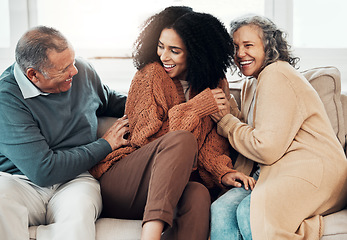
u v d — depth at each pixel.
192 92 1.92
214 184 1.95
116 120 2.13
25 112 1.73
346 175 1.73
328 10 2.72
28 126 1.71
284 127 1.69
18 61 1.72
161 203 1.50
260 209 1.58
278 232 1.53
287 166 1.69
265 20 1.87
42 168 1.69
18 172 1.78
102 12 2.70
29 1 2.65
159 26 1.85
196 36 1.77
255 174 1.96
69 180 1.84
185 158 1.59
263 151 1.70
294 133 1.72
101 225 1.69
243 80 2.19
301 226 1.60
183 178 1.57
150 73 1.86
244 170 1.92
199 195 1.62
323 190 1.67
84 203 1.65
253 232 1.55
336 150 1.73
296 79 1.76
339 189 1.71
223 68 1.85
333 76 2.00
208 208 1.63
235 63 1.93
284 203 1.60
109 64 2.69
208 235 1.70
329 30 2.74
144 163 1.71
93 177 1.89
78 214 1.61
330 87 2.00
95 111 2.01
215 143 1.92
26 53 1.69
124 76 2.70
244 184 1.77
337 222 1.62
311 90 1.78
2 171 1.79
